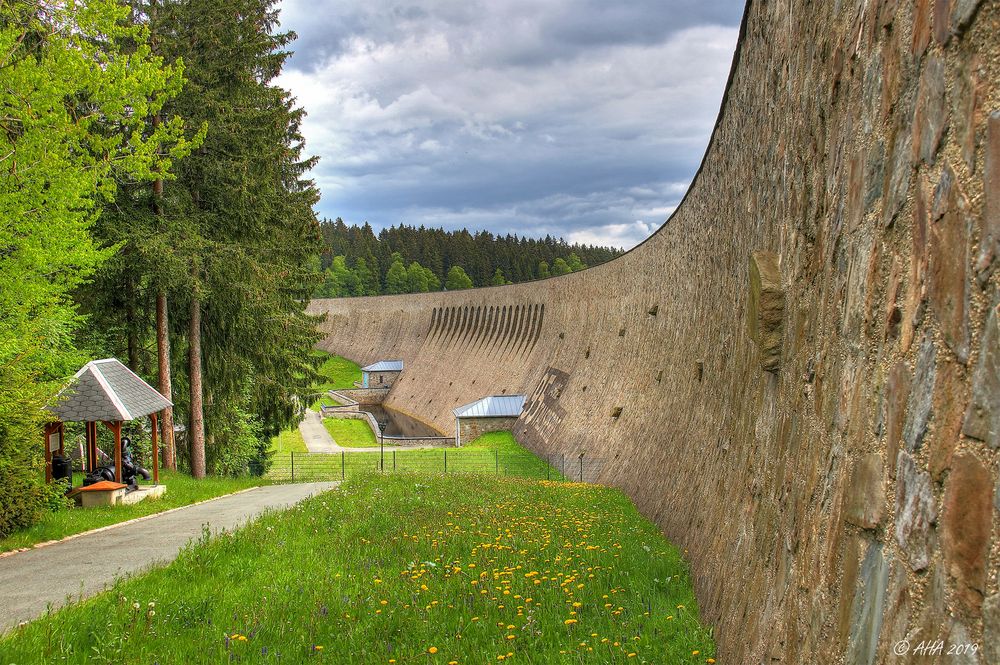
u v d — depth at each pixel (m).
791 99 5.99
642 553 10.94
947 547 2.25
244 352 30.14
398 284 179.00
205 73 25.25
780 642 4.39
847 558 3.29
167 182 25.58
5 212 13.67
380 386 105.69
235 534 12.44
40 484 14.56
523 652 6.79
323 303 145.88
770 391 6.16
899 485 2.72
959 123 2.38
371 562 10.46
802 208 5.24
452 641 7.12
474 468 41.09
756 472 6.40
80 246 15.83
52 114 13.58
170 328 28.67
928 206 2.63
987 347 2.09
